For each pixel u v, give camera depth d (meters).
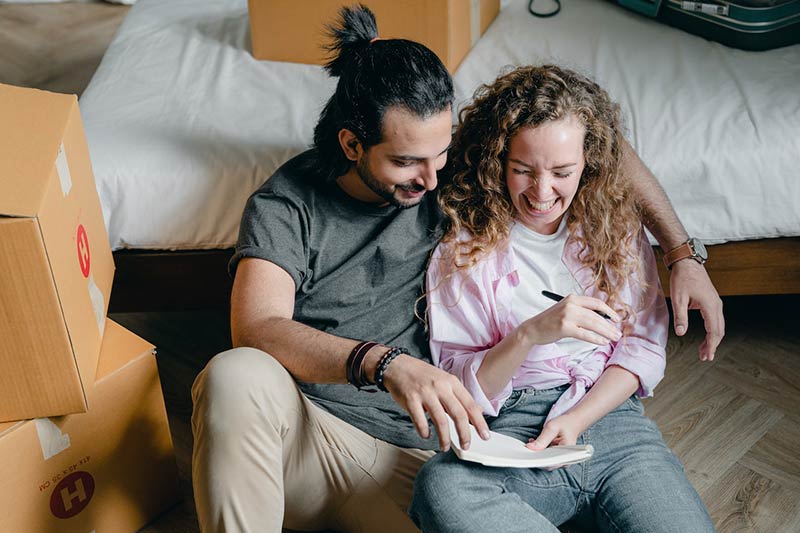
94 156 1.81
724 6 2.04
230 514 1.36
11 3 3.60
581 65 2.03
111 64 2.12
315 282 1.53
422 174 1.42
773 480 1.77
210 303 1.91
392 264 1.55
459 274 1.54
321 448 1.52
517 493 1.47
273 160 1.80
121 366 1.55
